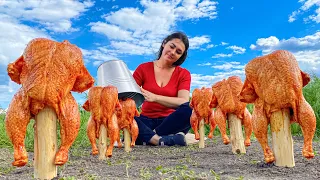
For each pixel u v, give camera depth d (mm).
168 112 1645
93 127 1013
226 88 1022
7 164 1088
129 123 1313
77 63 663
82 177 729
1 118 2152
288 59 747
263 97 762
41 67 628
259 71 759
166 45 1577
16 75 657
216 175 707
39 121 651
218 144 1534
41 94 625
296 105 749
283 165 782
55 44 649
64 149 664
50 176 656
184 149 1374
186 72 1673
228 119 1072
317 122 1779
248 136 1044
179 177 704
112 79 1271
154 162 1020
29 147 1493
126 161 1011
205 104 1318
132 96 1376
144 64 1666
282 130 773
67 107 662
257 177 706
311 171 747
